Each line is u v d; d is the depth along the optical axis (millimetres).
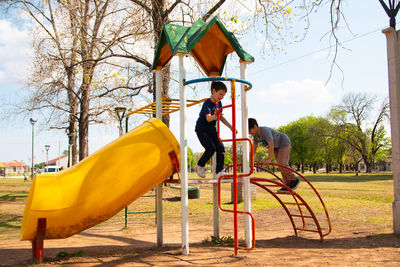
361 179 37406
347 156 63969
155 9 14773
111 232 7785
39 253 4637
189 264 4262
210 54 6098
